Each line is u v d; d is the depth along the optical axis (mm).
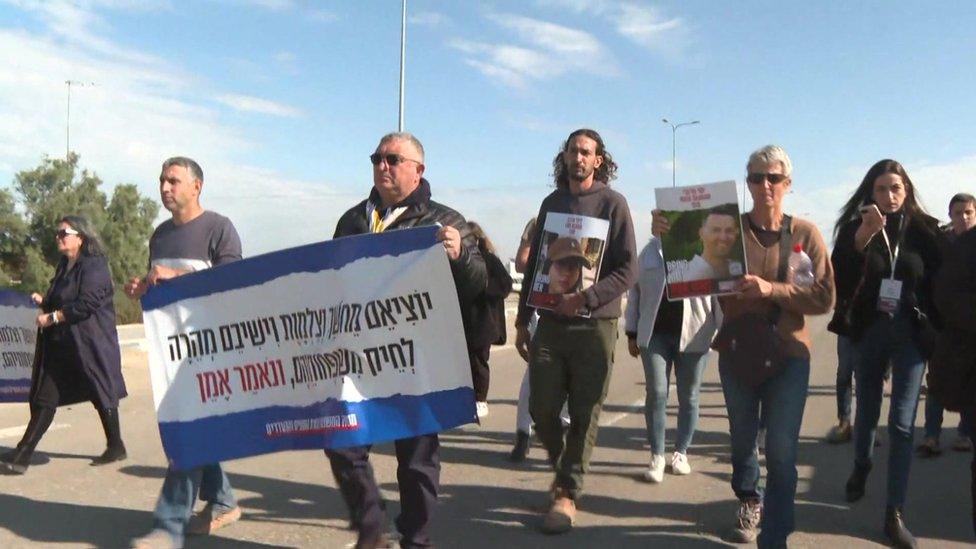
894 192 4609
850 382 7270
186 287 4125
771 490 4070
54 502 5453
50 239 35625
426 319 3887
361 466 4020
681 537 4797
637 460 6676
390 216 4086
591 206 4789
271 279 4020
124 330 21234
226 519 4922
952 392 4004
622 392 10500
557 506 4910
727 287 4043
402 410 3893
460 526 4992
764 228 4176
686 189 4148
